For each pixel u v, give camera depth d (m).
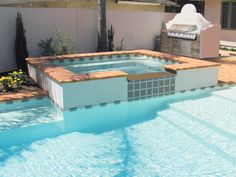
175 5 11.65
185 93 5.27
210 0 12.41
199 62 5.84
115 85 4.56
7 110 4.44
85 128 3.94
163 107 4.70
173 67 5.21
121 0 10.09
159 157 3.19
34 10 7.23
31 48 7.34
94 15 8.36
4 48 6.76
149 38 9.76
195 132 3.80
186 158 3.16
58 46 7.11
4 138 3.61
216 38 8.45
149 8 11.36
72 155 3.24
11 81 5.21
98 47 8.19
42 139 3.62
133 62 7.21
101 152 3.30
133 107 4.71
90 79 4.31
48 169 2.97
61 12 7.71
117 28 9.03
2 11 6.63
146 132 3.82
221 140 3.57
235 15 11.30
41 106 4.65
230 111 4.40
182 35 8.71
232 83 5.76
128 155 3.23
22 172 2.92
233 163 3.05
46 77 4.86
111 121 4.18
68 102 4.21
